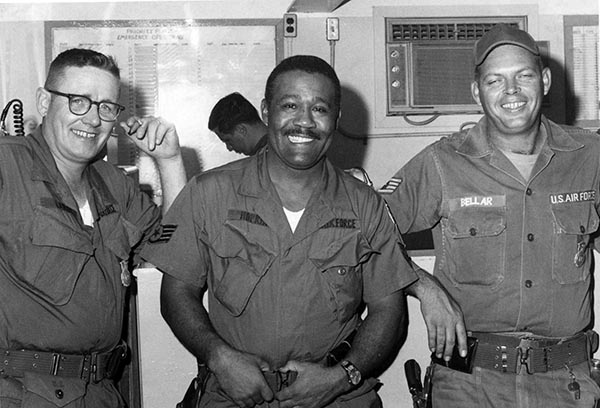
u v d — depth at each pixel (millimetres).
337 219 1982
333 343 1990
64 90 1910
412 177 2164
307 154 1921
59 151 1937
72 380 1892
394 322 2020
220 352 1892
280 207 1971
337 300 1957
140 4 3412
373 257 2037
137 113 3416
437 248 2184
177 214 2020
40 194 1876
